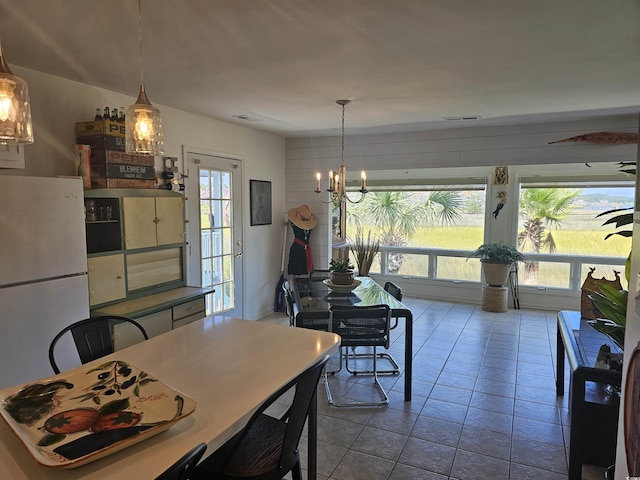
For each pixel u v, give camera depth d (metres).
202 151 4.40
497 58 2.59
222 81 3.10
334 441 2.75
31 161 2.87
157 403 1.39
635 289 1.40
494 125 4.84
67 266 2.59
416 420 3.01
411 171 6.84
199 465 1.57
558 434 2.83
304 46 2.39
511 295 6.25
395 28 2.14
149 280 3.44
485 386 3.57
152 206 3.42
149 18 2.01
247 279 5.23
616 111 4.06
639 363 1.32
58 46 2.39
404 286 7.03
